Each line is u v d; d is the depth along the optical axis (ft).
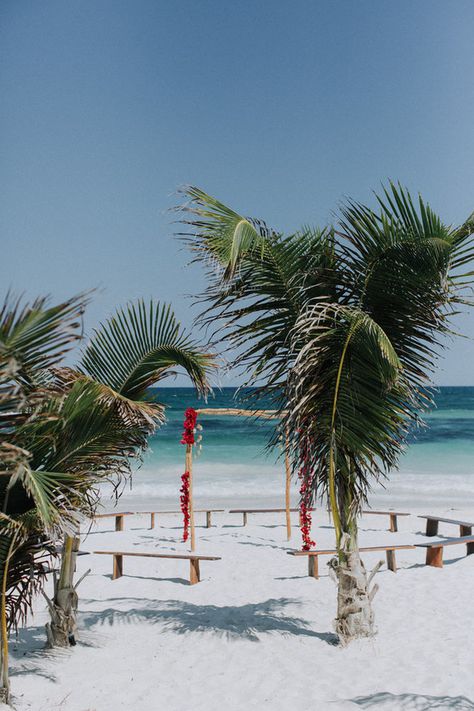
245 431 127.24
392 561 29.53
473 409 193.06
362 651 18.49
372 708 14.55
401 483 68.54
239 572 30.42
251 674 17.25
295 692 15.94
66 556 19.35
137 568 31.71
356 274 18.67
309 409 18.17
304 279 18.57
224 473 79.05
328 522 45.96
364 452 17.85
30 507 14.11
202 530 42.96
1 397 11.05
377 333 15.30
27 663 17.74
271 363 19.26
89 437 15.19
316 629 21.11
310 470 18.69
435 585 26.66
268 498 59.88
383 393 17.65
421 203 16.07
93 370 18.62
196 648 19.43
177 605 24.66
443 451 102.83
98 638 20.38
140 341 18.72
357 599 19.08
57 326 10.78
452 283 17.48
